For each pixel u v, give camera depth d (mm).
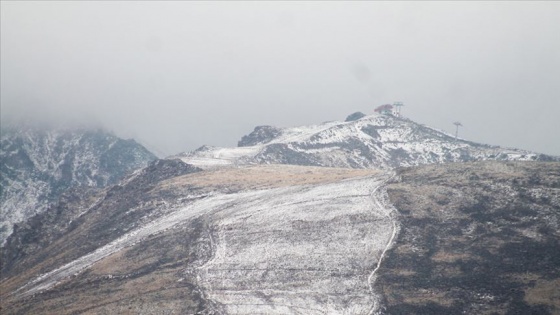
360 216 163500
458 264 137250
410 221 157000
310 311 130750
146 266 167125
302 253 152875
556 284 123812
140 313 139875
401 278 136500
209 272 152625
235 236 168250
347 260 146750
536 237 140500
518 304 120812
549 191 155875
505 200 156375
